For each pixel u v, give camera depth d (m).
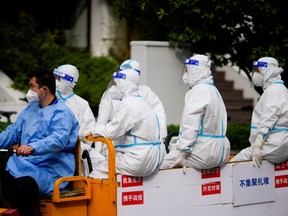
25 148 11.07
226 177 12.65
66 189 11.73
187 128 12.18
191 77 12.69
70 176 11.50
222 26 19.27
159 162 11.75
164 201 11.90
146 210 11.68
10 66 22.95
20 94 21.86
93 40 26.55
